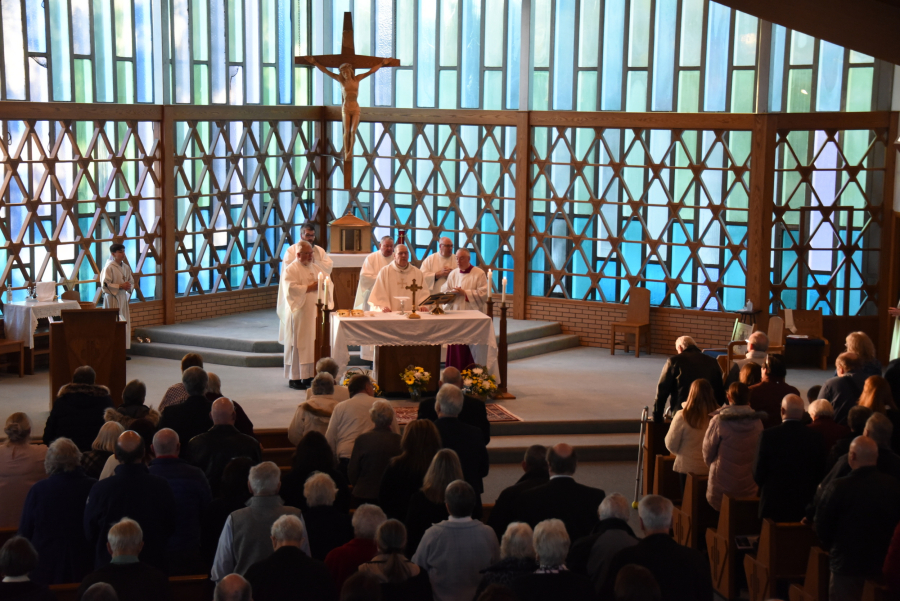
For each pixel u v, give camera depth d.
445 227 16.00
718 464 6.97
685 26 14.12
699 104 14.19
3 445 6.42
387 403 6.51
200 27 14.87
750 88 13.88
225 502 5.53
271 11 15.79
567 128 15.06
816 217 13.93
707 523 7.32
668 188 14.52
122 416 6.88
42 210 13.20
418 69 15.88
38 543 5.63
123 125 14.08
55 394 9.80
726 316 14.21
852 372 7.63
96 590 3.95
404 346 11.35
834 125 13.60
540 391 12.05
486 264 15.90
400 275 11.73
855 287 14.07
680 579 4.49
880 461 5.69
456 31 15.53
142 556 5.35
